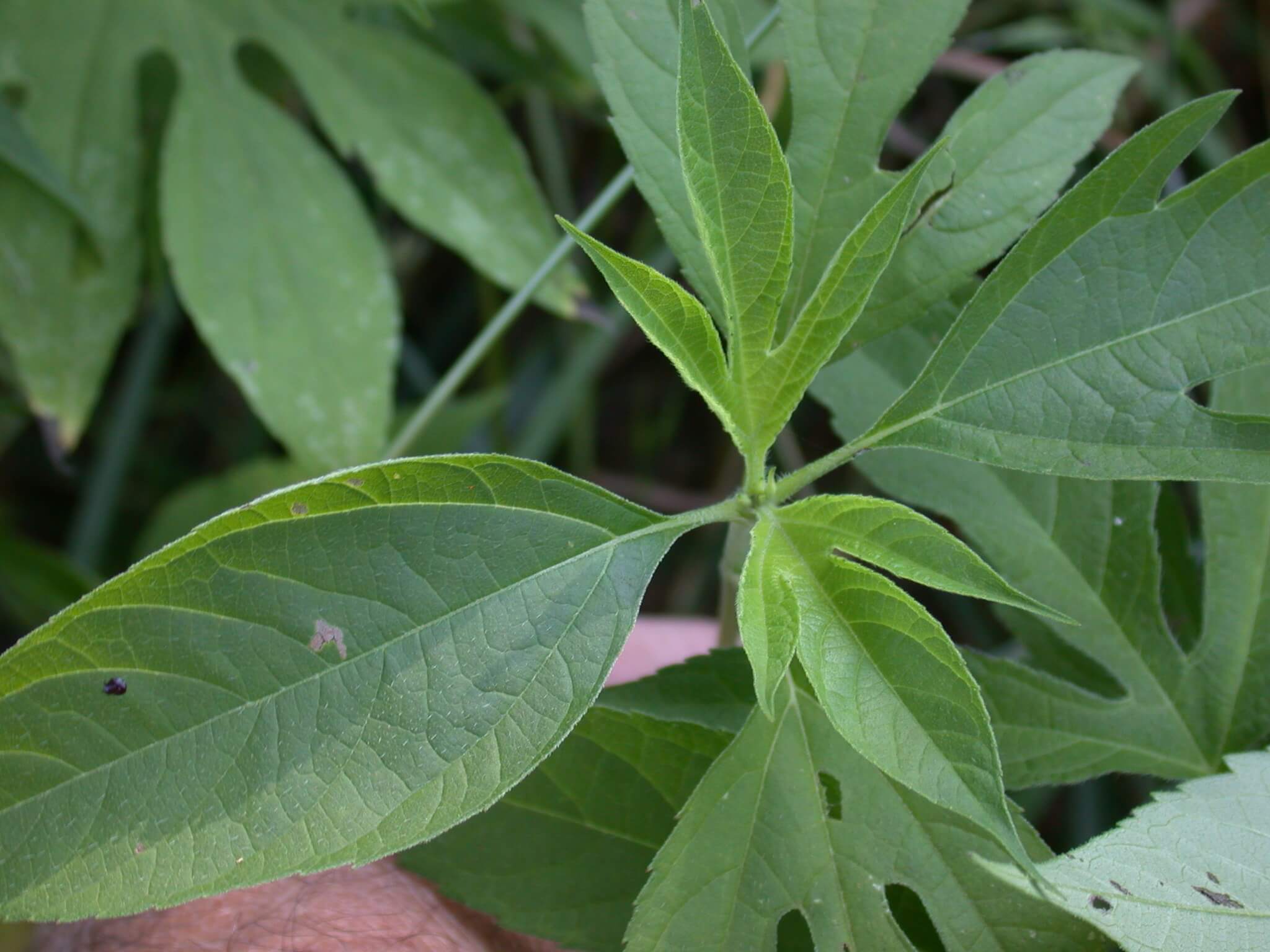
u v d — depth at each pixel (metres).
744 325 0.45
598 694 0.42
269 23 0.76
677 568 1.12
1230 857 0.42
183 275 0.69
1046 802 0.82
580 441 1.09
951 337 0.45
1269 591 0.49
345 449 0.69
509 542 0.43
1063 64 0.50
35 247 0.70
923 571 0.42
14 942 0.62
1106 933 0.41
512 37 0.92
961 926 0.44
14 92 0.73
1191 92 1.05
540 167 1.12
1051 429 0.44
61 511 1.08
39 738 0.41
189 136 0.72
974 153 0.49
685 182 0.43
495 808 0.48
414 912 0.49
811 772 0.45
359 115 0.75
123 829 0.41
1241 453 0.44
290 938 0.47
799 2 0.49
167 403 1.07
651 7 0.48
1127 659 0.50
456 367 0.67
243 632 0.42
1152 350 0.44
